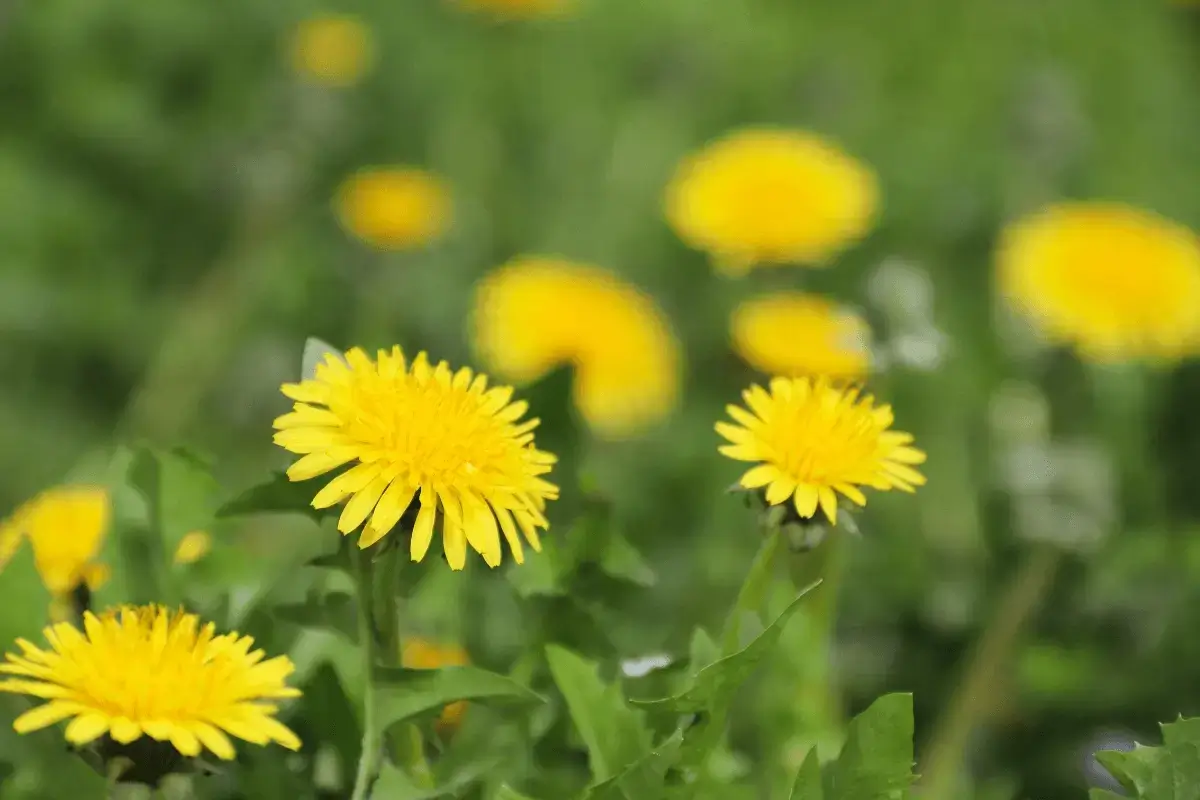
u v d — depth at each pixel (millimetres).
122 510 557
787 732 694
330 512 469
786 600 719
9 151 1009
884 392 783
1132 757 470
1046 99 988
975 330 926
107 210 1007
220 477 905
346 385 440
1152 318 851
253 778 479
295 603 521
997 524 826
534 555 563
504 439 448
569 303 869
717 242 872
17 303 979
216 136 1013
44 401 970
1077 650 805
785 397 508
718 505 869
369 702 450
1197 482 841
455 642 690
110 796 406
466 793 482
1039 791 785
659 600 842
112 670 386
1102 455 800
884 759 435
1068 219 864
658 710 461
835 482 482
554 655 495
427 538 417
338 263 953
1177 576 806
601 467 901
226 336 956
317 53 1011
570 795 500
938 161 1008
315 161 1007
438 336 934
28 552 471
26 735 426
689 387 938
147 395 943
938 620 810
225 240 1003
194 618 421
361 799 444
